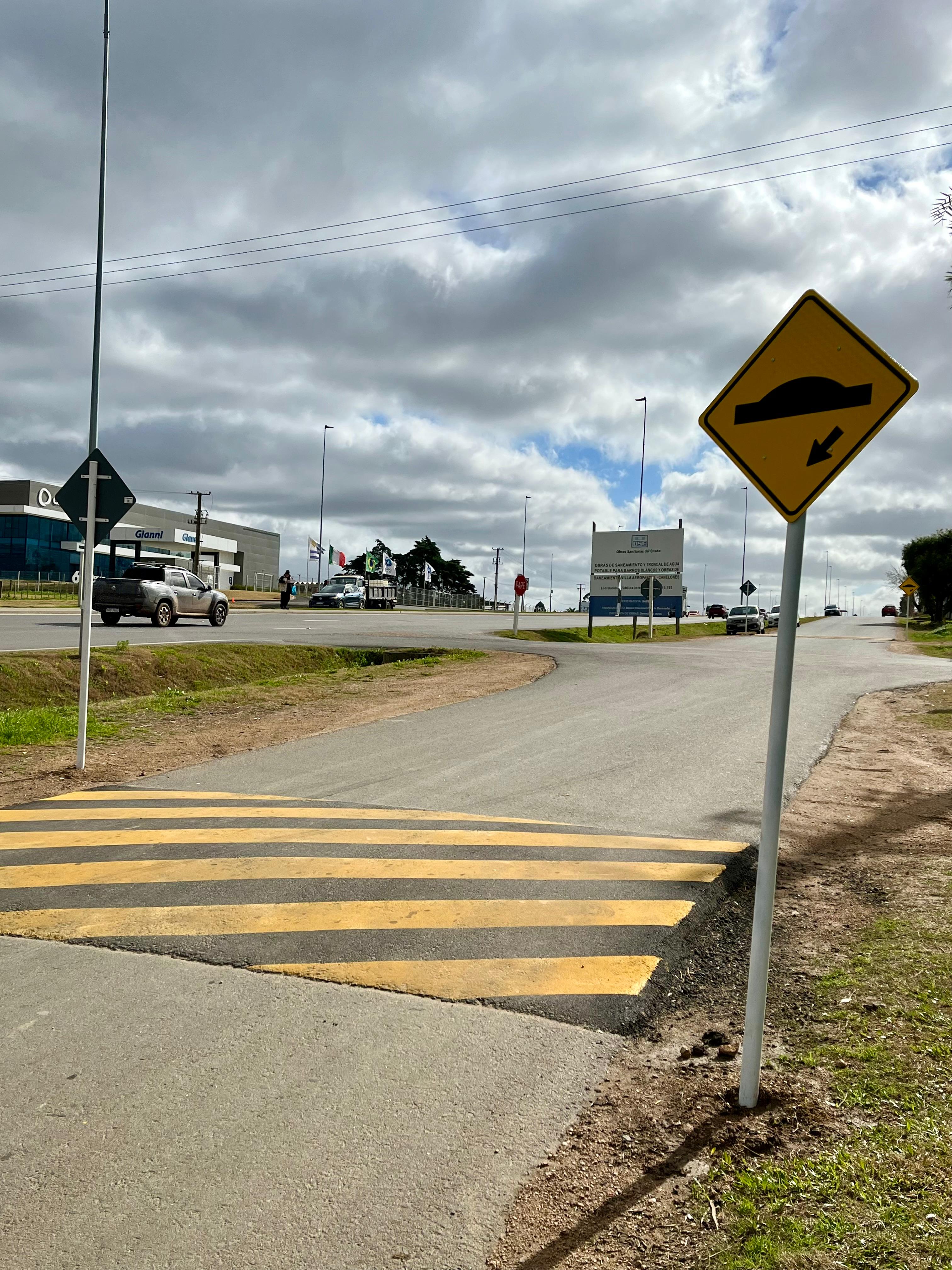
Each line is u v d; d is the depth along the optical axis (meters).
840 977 4.33
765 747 10.55
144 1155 3.02
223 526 89.56
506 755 10.06
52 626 24.89
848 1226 2.52
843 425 3.17
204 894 5.53
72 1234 2.65
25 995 4.21
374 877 5.84
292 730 11.64
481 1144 3.11
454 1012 4.07
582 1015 4.07
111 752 10.13
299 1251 2.59
